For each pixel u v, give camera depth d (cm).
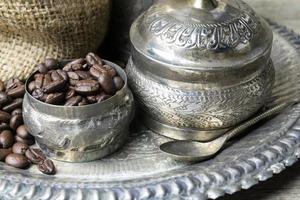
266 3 53
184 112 37
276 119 39
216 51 36
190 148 38
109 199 33
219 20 37
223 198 36
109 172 36
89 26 42
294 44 45
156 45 37
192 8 37
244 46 37
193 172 34
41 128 36
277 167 35
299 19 53
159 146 38
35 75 38
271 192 36
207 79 36
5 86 41
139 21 39
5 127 39
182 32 36
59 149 37
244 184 34
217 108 37
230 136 38
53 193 33
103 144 37
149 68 37
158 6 39
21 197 33
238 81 37
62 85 36
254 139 37
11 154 37
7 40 42
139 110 40
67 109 35
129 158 38
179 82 37
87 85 36
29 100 37
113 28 45
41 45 42
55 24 41
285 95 41
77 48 43
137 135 39
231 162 35
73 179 36
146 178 35
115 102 36
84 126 36
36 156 37
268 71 39
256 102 38
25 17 40
